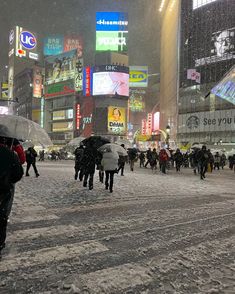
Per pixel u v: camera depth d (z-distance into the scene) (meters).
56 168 22.98
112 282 3.47
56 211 7.01
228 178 17.66
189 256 4.36
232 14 62.69
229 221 6.45
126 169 23.61
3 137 4.12
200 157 16.27
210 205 8.25
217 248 4.72
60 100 101.44
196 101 66.69
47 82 105.06
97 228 5.65
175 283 3.50
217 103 62.00
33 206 7.49
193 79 65.06
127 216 6.67
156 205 8.03
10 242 4.73
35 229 5.48
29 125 6.61
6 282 3.41
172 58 79.06
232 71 25.50
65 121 99.38
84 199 8.60
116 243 4.84
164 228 5.79
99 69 85.25
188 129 67.62
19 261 4.00
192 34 68.94
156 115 100.12
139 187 11.62
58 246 4.62
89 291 3.25
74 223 5.98
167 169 23.84
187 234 5.43
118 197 9.08
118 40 93.69
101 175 12.33
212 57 64.88
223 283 3.53
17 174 3.97
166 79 88.62
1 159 3.82
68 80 97.62
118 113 84.62
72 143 19.44
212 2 65.50
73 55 97.44
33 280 3.48
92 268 3.85
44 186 11.13
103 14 94.38
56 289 3.27
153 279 3.58
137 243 4.86
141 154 27.73
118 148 9.97
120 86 84.69
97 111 84.88
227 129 59.97
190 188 11.88
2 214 3.97
